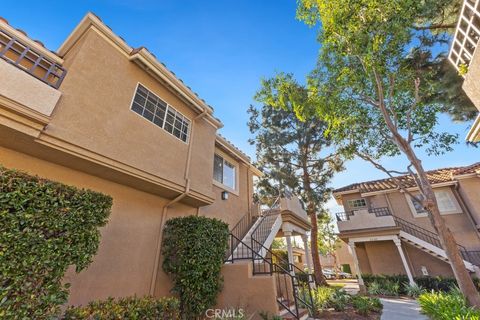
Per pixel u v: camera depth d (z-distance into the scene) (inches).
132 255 220.4
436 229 293.6
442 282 474.6
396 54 312.2
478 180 540.1
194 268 220.4
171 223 254.5
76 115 179.0
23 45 173.5
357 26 277.9
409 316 286.5
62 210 131.4
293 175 587.2
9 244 107.7
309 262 466.9
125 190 230.7
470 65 156.9
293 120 612.1
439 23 314.0
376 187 664.4
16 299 104.3
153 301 161.3
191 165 287.3
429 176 649.6
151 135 244.4
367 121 397.7
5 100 138.1
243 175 472.4
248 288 236.4
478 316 189.8
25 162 167.8
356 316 277.6
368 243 620.1
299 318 233.5
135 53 242.4
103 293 189.5
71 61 196.7
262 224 403.9
